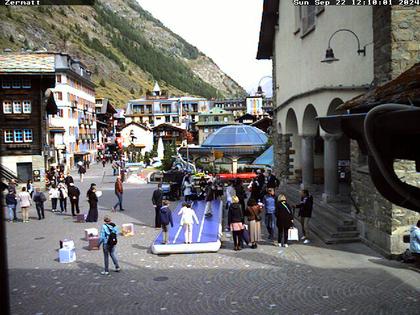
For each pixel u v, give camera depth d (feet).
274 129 106.52
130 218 74.69
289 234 51.57
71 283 40.37
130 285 39.22
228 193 71.51
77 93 266.77
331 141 64.64
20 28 647.56
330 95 59.67
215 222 65.41
